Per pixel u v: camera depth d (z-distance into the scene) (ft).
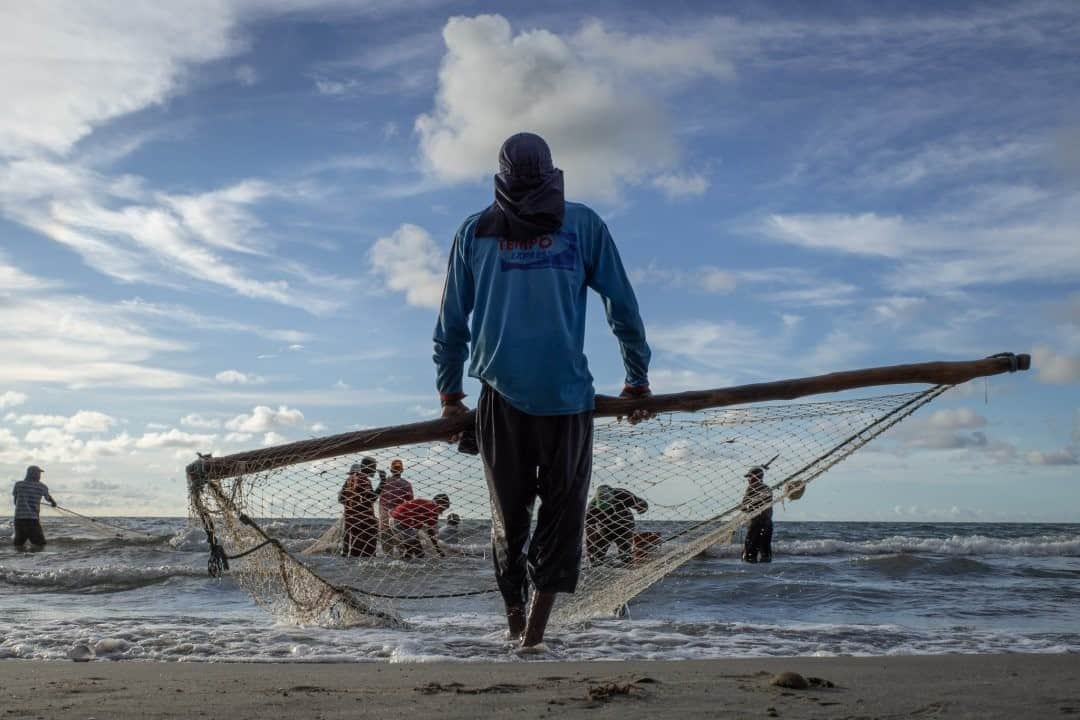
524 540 14.33
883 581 32.12
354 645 14.96
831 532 127.34
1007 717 7.78
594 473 16.25
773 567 37.78
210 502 15.90
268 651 14.55
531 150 13.43
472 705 8.50
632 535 17.16
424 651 14.16
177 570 31.68
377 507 17.38
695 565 39.47
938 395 15.80
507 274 13.32
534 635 13.93
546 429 13.29
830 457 16.60
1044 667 12.06
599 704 8.53
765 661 13.01
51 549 53.16
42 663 12.82
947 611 23.48
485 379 13.34
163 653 14.42
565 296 13.29
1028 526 227.20
